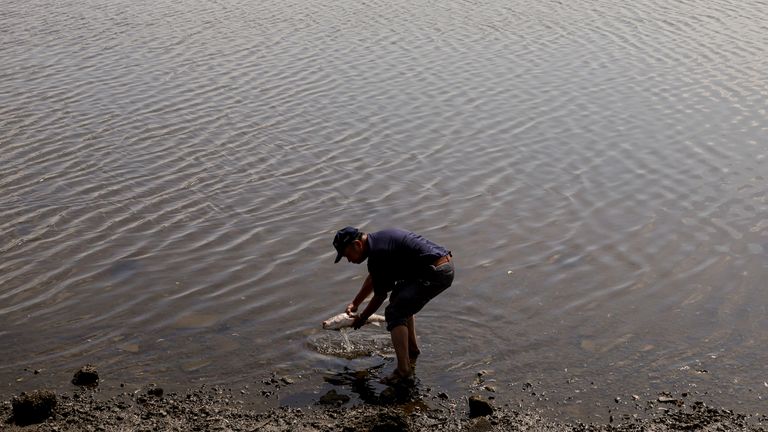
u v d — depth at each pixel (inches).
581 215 458.9
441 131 586.6
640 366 317.1
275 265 401.7
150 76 706.2
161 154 539.5
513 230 442.0
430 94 661.9
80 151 542.3
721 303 363.9
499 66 737.0
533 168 525.3
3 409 289.9
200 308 361.7
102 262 402.3
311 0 1023.6
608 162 533.6
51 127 583.8
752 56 759.1
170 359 323.3
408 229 444.5
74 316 354.0
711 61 746.2
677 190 490.0
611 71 721.6
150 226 441.4
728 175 510.0
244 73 714.2
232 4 1003.9
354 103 641.0
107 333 341.4
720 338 335.6
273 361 323.0
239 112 619.2
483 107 634.2
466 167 527.5
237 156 538.9
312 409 292.7
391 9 965.2
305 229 441.7
